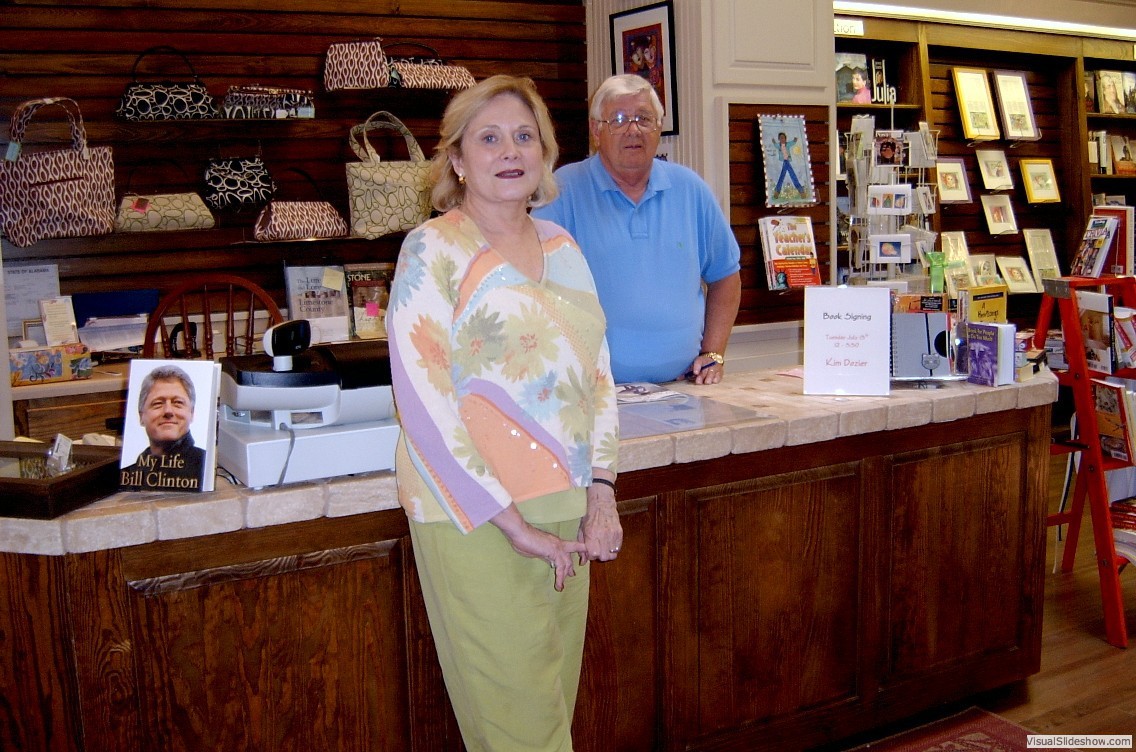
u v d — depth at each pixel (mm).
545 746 1610
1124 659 2996
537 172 1563
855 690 2438
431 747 1904
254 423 1774
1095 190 6703
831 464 2326
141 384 1680
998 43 5781
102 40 3875
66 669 1590
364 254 4383
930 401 2426
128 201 3711
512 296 1527
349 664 1799
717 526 2178
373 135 4391
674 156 4203
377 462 1769
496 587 1520
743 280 4309
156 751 1651
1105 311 3217
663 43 4145
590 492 1675
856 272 3109
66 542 1542
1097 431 3164
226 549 1672
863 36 5223
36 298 3750
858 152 3162
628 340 2756
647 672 2121
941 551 2539
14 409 3367
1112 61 6590
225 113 3832
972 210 6105
